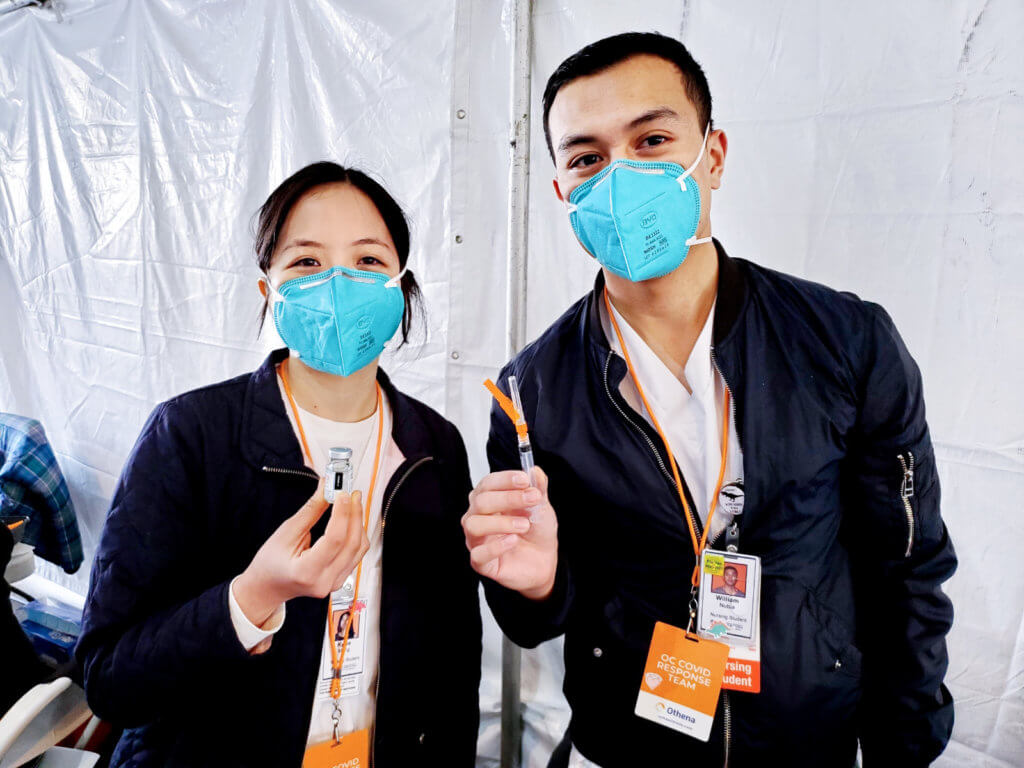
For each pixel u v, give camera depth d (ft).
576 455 3.16
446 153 4.77
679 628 3.06
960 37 3.40
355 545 2.47
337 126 5.10
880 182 3.68
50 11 6.42
